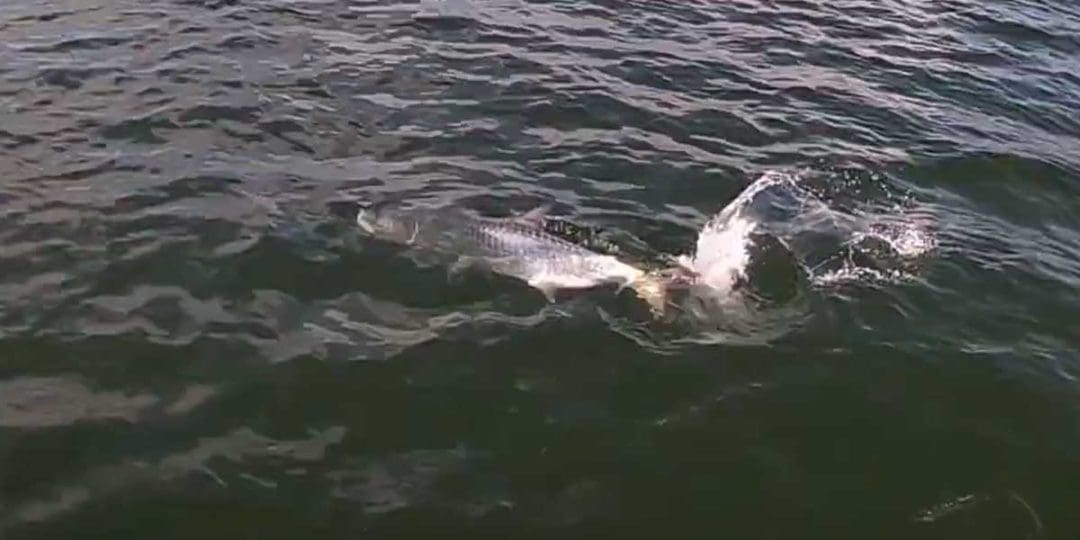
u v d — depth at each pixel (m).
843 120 13.92
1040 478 8.07
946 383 8.95
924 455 8.20
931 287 10.20
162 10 15.96
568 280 9.80
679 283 9.93
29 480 7.46
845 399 8.69
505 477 7.72
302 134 12.41
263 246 10.12
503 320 9.30
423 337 9.05
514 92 13.77
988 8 19.50
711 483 7.80
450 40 15.40
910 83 15.59
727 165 12.32
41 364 8.56
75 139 12.05
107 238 10.17
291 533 7.18
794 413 8.50
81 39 14.82
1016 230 11.62
